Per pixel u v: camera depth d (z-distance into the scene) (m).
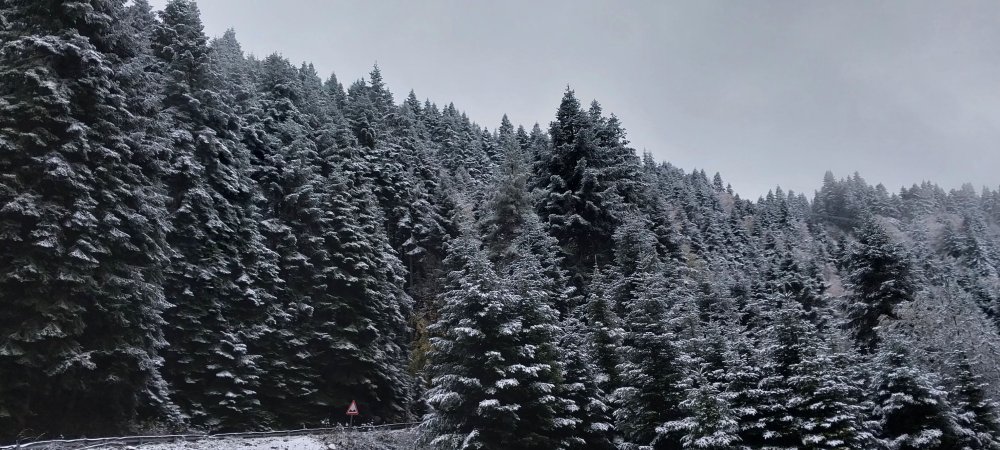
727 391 21.72
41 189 19.92
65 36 21.50
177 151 31.22
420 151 68.31
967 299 46.41
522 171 40.91
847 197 139.12
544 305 23.20
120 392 21.25
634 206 41.06
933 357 27.31
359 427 31.11
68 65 21.62
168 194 30.39
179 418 25.39
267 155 43.66
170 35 35.88
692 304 27.08
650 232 39.47
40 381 19.00
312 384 35.09
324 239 38.66
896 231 114.44
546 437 21.06
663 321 22.47
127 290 21.31
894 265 34.31
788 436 20.75
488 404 19.45
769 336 22.70
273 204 40.97
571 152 40.25
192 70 35.59
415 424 35.41
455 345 21.55
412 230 55.16
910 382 22.67
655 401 21.92
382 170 57.34
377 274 40.81
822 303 44.03
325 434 26.33
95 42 23.28
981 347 31.28
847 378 21.64
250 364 29.83
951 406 23.47
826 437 19.88
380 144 61.91
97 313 20.59
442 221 56.88
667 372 22.03
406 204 57.12
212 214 31.42
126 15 24.72
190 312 29.08
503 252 35.72
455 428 20.83
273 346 33.84
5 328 18.58
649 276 25.52
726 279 44.66
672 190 99.81
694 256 57.88
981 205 150.12
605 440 23.73
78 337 20.31
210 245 31.41
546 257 33.97
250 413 30.31
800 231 109.50
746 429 21.12
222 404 28.33
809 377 20.55
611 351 25.66
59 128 20.88
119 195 22.16
